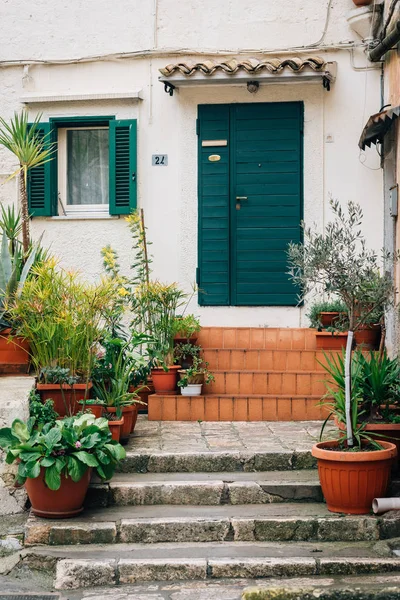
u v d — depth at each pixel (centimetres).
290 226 1006
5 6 1052
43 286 791
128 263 1031
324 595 550
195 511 662
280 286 1006
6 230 897
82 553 611
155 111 1029
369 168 995
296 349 954
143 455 723
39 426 680
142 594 568
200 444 761
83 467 635
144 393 923
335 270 644
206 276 1019
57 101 1036
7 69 1053
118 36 1037
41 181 1043
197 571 591
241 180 1014
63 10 1044
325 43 1002
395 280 856
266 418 869
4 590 580
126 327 991
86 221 1038
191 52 1023
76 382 758
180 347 936
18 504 688
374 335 927
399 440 693
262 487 680
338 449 659
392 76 929
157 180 1029
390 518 636
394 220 948
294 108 1005
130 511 666
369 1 970
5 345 841
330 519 635
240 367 935
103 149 1060
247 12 1019
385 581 571
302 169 1006
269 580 583
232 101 1015
